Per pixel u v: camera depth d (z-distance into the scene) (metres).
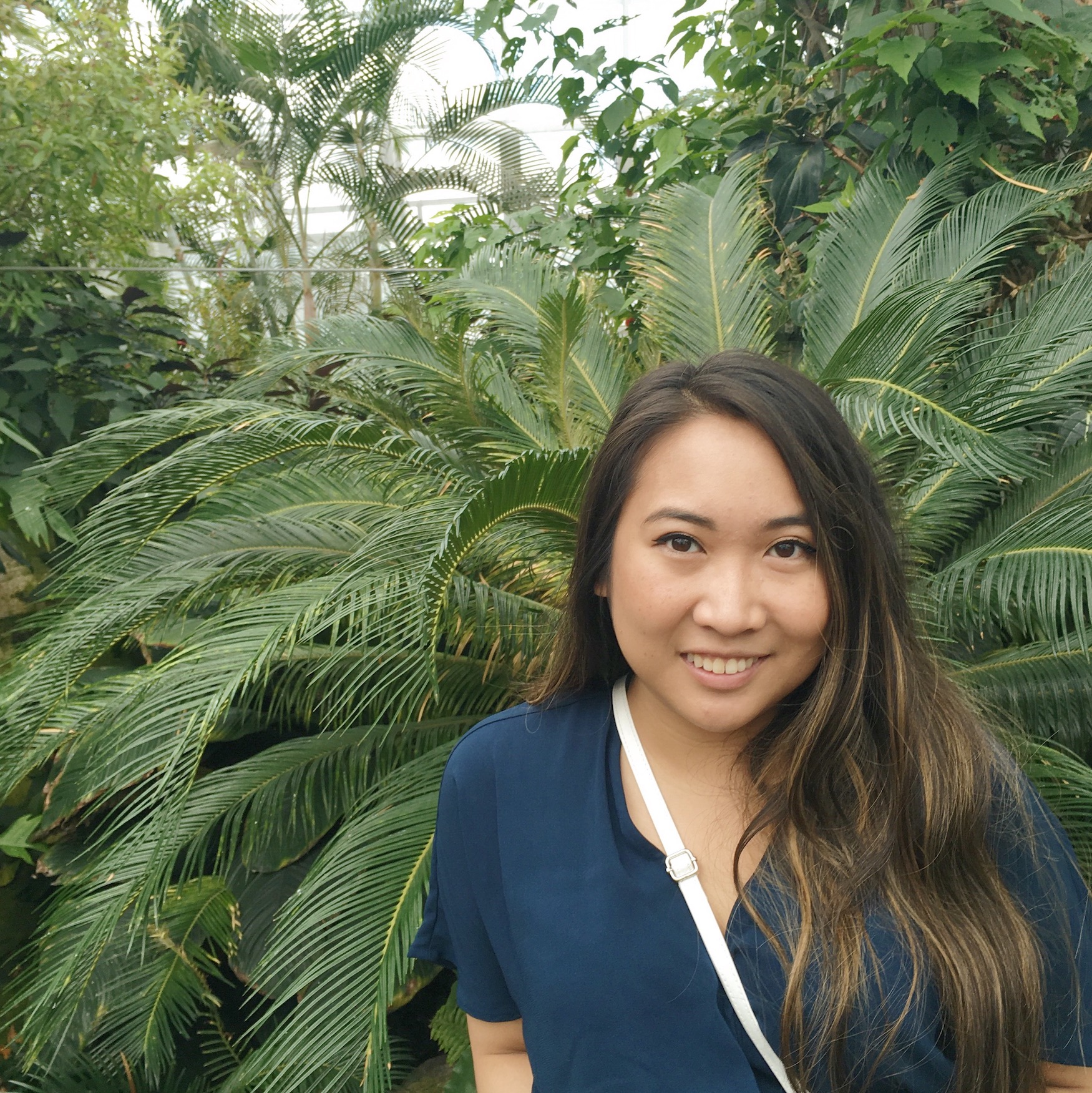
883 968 0.69
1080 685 1.71
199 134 3.90
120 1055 1.83
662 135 2.82
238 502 2.18
